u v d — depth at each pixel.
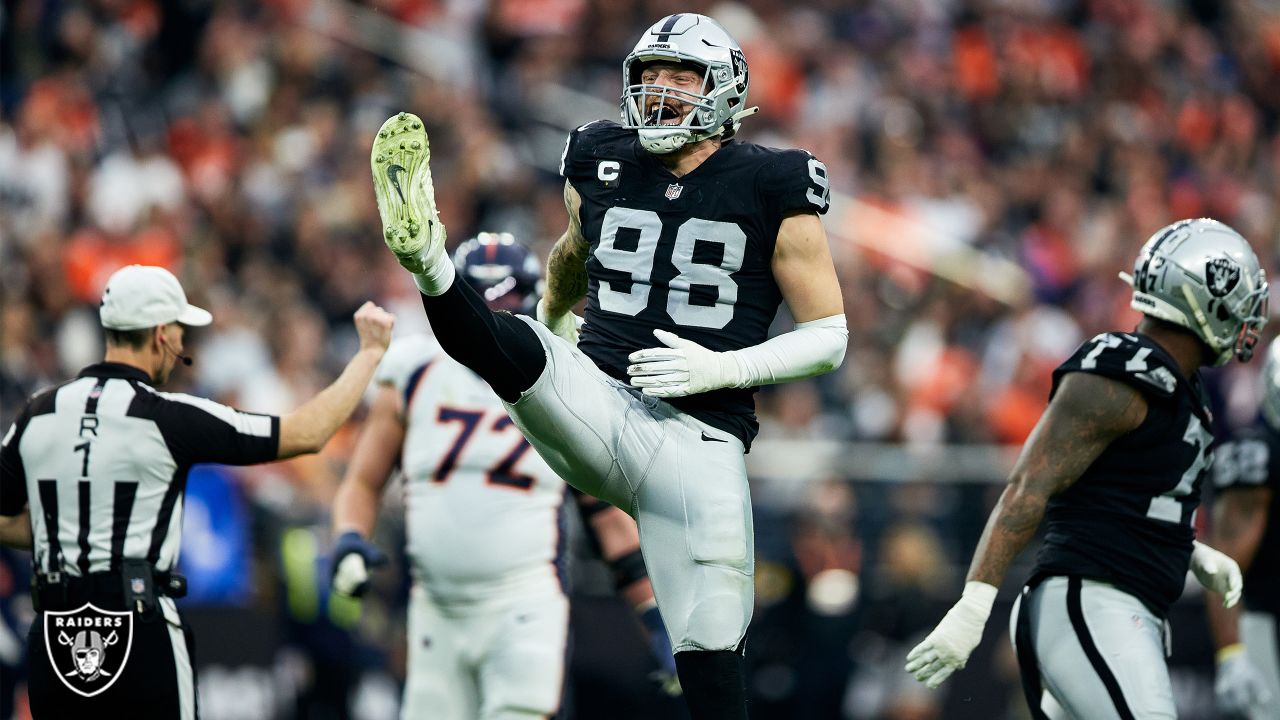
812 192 16.70
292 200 45.75
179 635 19.95
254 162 47.00
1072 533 18.33
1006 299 49.28
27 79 47.66
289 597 32.22
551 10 54.62
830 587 35.59
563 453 16.64
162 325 20.52
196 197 45.41
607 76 54.97
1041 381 46.44
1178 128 62.84
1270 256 58.09
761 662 35.12
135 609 19.53
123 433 19.75
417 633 23.47
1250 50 67.81
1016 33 62.00
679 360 16.06
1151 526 18.17
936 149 56.62
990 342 48.22
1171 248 18.53
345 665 32.31
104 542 19.62
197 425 19.89
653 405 16.78
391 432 23.97
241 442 19.98
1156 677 17.75
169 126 47.53
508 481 23.25
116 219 43.88
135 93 48.38
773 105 55.44
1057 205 55.62
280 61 49.50
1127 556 18.09
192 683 20.06
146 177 44.94
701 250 16.83
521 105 52.34
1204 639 35.75
